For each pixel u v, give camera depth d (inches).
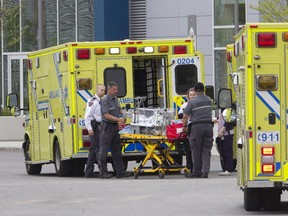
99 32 2578.7
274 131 895.7
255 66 893.2
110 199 1059.9
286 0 2085.4
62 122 1418.6
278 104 894.4
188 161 1369.3
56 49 1429.6
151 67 1432.1
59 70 1421.0
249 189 927.0
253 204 933.8
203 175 1323.8
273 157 893.2
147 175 1405.0
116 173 1360.7
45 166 1763.0
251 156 893.8
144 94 1437.0
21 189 1197.1
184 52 1401.3
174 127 1336.1
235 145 1461.6
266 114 895.7
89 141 1384.1
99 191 1148.5
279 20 2059.5
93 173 1391.5
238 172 959.0
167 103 1403.8
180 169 1352.1
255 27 892.0
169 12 2578.7
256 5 2502.5
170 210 953.5
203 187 1175.0
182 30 2568.9
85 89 1385.3
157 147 1349.7
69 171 1439.5
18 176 1477.6
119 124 1360.7
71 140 1387.8
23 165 1763.0
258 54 892.6
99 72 1385.3
